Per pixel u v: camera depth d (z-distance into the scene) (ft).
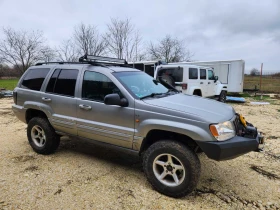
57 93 11.72
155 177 8.84
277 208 7.91
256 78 64.34
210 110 8.87
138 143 9.21
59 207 7.87
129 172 10.67
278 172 10.68
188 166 8.05
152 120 8.68
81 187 9.21
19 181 9.62
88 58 11.59
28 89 12.98
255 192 8.95
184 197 8.57
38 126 12.57
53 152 12.83
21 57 85.71
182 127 8.06
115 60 13.06
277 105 32.42
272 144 14.62
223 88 34.37
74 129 11.13
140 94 9.84
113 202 8.21
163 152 8.53
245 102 35.88
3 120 21.68
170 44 89.56
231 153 7.91
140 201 8.30
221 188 9.23
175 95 11.02
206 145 7.80
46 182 9.57
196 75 27.17
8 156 12.42
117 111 9.55
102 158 12.32
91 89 10.55
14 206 7.88
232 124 8.54
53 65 12.50
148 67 41.70
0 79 94.27
